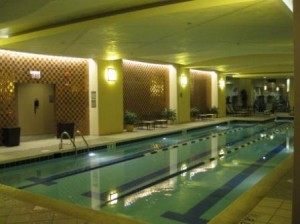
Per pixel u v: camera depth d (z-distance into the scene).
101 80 11.96
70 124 11.02
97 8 5.91
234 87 29.64
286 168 5.64
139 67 14.69
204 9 5.67
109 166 7.96
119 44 8.95
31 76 10.57
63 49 9.59
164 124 15.53
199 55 12.10
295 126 2.72
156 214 4.74
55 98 11.37
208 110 20.14
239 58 14.48
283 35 8.29
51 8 5.77
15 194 4.57
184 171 7.33
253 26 7.16
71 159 8.70
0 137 9.58
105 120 12.08
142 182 6.50
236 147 10.53
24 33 7.68
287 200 3.96
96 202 5.35
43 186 6.36
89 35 7.52
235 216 3.49
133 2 5.66
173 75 16.03
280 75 22.44
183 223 4.38
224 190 5.83
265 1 5.27
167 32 7.56
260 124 18.31
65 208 3.97
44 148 9.01
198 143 11.42
